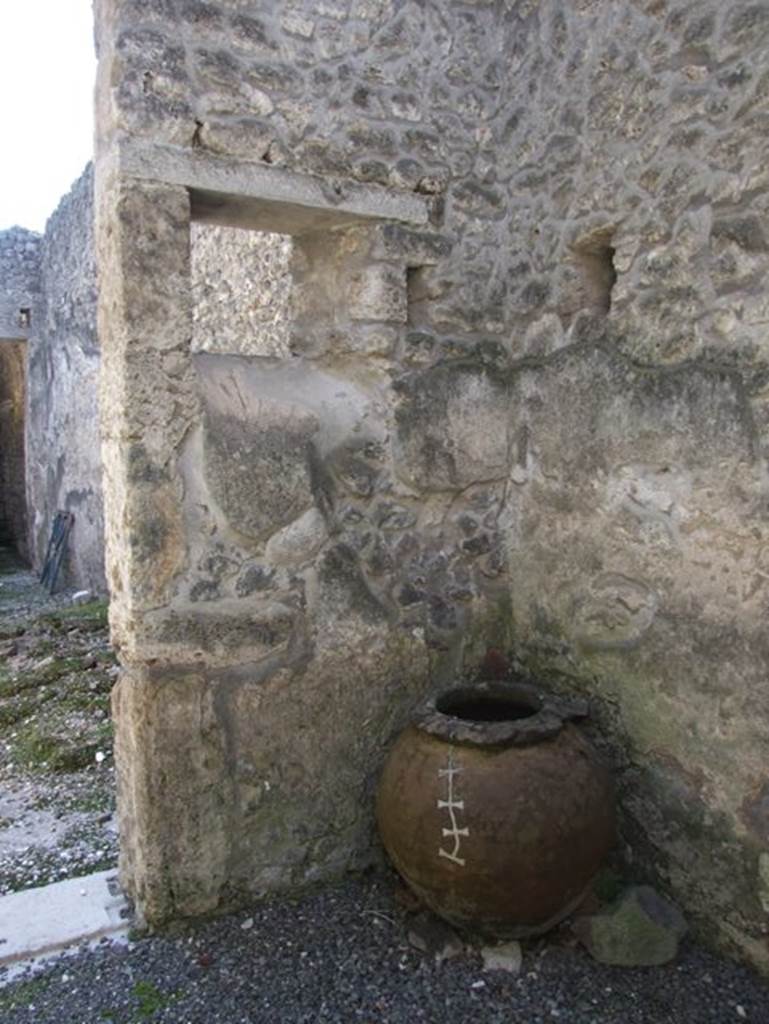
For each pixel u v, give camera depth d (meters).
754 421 2.00
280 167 2.36
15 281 9.56
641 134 2.24
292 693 2.50
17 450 11.73
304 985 2.13
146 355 2.21
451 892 2.14
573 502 2.55
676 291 2.18
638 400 2.31
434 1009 2.04
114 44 2.13
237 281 4.12
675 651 2.26
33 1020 2.02
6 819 3.12
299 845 2.53
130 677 2.34
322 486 2.54
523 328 2.71
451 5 2.60
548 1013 2.02
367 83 2.48
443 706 2.52
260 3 2.30
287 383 2.50
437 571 2.74
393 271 2.58
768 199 1.94
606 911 2.26
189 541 2.33
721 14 2.01
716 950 2.20
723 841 2.16
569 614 2.60
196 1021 2.01
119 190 2.14
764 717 2.03
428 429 2.69
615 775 2.46
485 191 2.71
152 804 2.32
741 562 2.06
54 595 8.45
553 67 2.51
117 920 2.40
